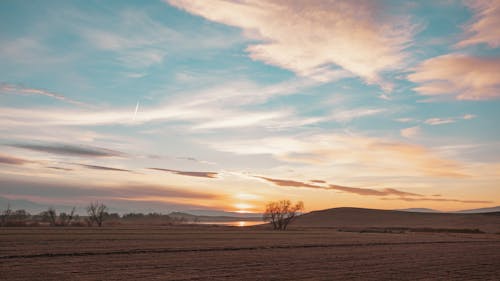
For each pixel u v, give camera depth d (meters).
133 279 24.11
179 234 72.69
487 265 34.19
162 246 46.22
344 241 63.62
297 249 47.44
